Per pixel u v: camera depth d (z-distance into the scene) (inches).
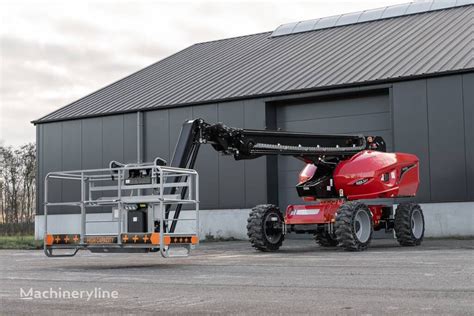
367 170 584.4
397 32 997.2
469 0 1024.2
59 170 1079.0
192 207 951.0
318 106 892.6
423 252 507.2
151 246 412.8
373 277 319.9
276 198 914.7
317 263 416.5
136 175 436.1
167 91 1053.2
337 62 940.6
